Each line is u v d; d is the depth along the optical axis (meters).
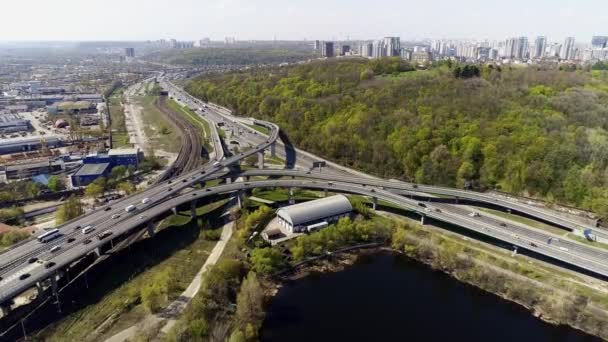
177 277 145.38
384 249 174.38
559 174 198.75
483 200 197.88
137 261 156.62
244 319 120.75
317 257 164.88
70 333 117.00
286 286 146.75
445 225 190.62
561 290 138.00
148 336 113.12
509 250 167.50
